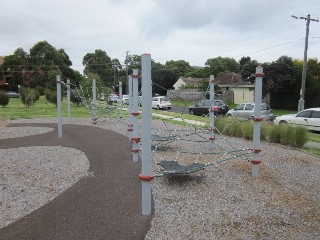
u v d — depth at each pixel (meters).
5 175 8.00
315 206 6.06
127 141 13.12
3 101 33.69
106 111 19.98
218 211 5.75
